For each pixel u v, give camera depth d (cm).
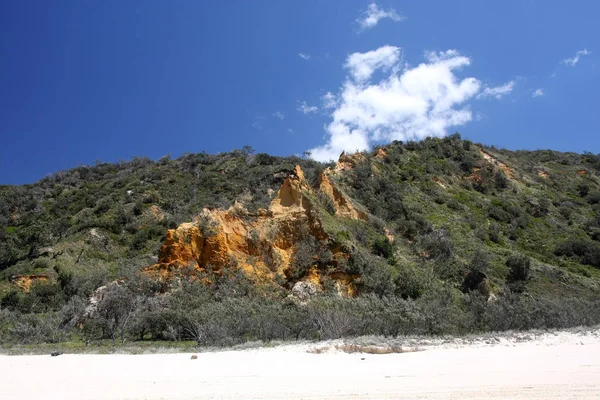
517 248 4038
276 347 1678
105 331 2502
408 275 2975
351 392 927
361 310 2128
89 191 6556
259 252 3136
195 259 3088
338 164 4744
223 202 5144
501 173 5388
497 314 2152
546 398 845
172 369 1293
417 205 4322
